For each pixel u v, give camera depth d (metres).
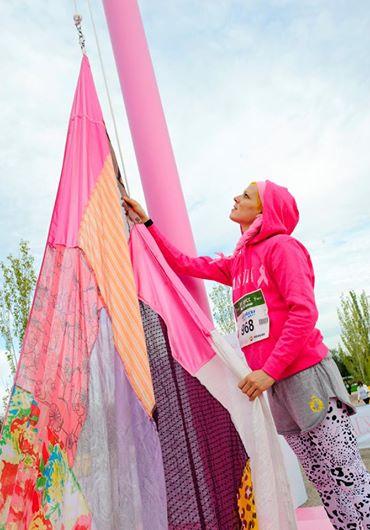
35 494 1.17
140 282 1.51
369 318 24.12
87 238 1.50
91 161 1.64
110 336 1.37
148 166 2.08
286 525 1.26
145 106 2.16
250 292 1.51
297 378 1.33
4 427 1.24
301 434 1.37
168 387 1.43
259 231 1.59
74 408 1.27
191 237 2.01
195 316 1.43
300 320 1.30
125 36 2.27
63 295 1.42
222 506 1.26
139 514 1.16
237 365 1.36
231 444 1.36
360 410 5.09
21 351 1.33
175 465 1.31
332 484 1.34
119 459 1.22
